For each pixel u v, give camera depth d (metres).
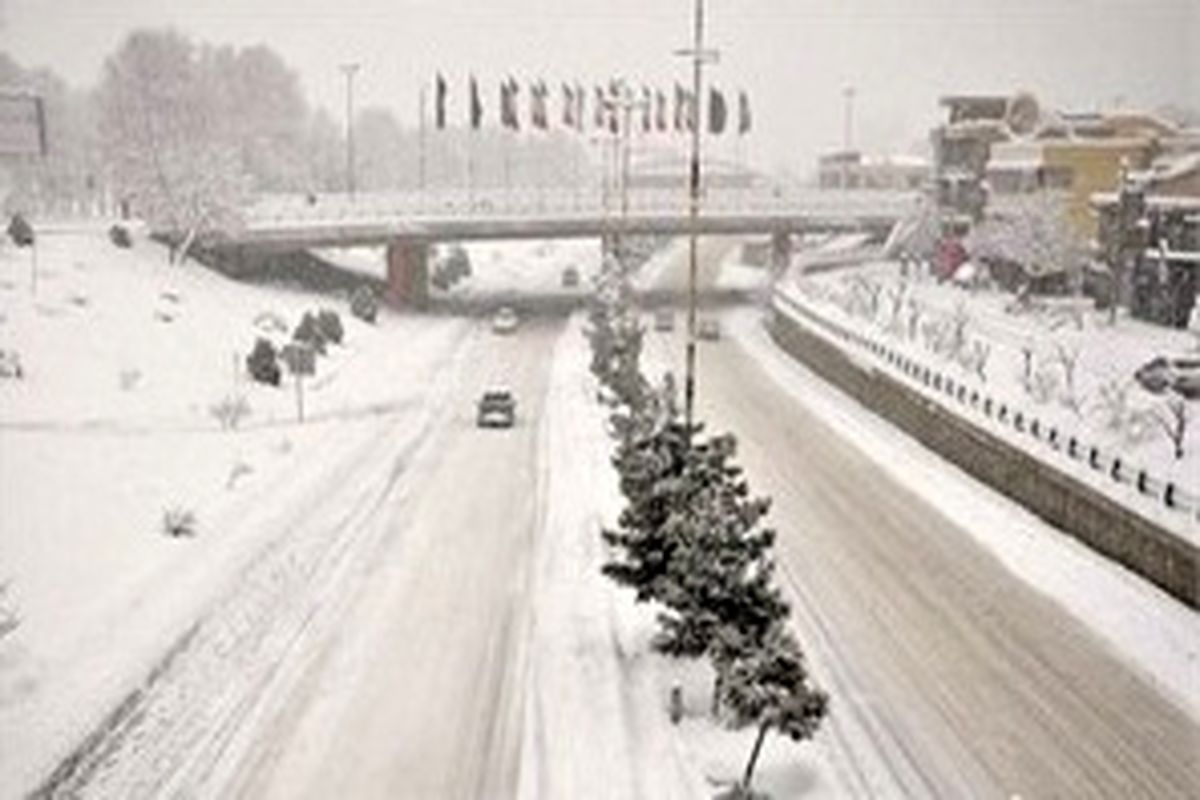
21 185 95.69
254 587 28.59
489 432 46.19
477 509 35.66
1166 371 45.06
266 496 35.97
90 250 67.25
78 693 22.58
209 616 26.59
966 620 27.23
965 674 24.38
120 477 35.75
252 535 32.19
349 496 36.84
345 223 77.44
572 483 38.50
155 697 22.72
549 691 23.27
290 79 120.44
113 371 47.94
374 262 92.81
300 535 32.75
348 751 20.95
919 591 29.09
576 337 70.75
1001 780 20.22
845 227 95.56
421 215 79.94
